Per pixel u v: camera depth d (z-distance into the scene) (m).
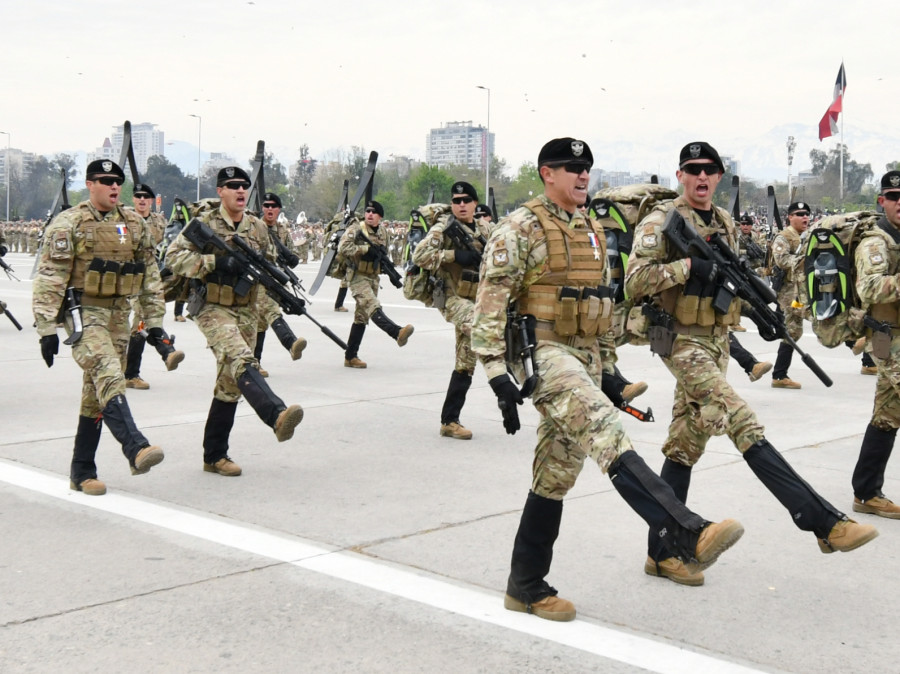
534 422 8.38
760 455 4.26
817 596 4.39
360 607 4.15
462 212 7.79
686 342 4.65
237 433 7.79
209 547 4.92
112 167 5.85
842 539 4.01
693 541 3.51
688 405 4.66
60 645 3.75
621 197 5.40
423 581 4.46
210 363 11.69
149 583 4.41
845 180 131.25
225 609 4.11
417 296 7.91
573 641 3.83
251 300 6.54
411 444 7.44
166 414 8.45
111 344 5.79
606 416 3.73
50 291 5.71
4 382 10.07
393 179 120.75
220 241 6.29
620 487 3.66
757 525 5.43
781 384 10.43
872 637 3.93
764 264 15.05
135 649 3.72
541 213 3.99
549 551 4.08
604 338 4.19
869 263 5.53
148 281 6.16
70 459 6.73
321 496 5.93
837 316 5.88
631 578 4.58
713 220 4.84
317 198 105.56
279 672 3.54
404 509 5.66
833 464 6.95
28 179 163.12
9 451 6.96
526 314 4.00
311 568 4.62
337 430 7.93
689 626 4.02
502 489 6.13
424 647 3.76
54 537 5.05
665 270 4.53
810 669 3.62
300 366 11.60
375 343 13.84
